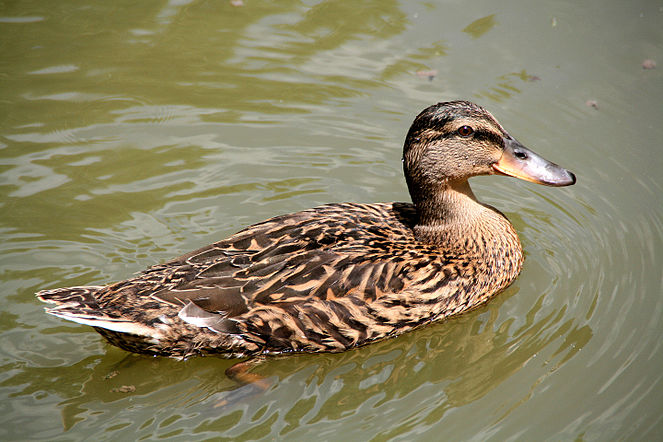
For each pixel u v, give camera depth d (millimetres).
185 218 11820
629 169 12781
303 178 12773
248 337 9383
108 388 9203
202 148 13258
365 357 9820
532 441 8500
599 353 9648
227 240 9680
